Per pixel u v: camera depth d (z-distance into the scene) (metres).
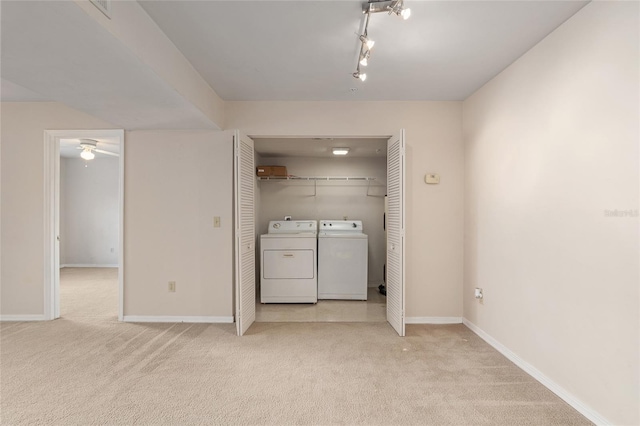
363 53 2.20
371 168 5.57
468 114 3.30
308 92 3.19
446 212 3.42
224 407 1.94
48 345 2.80
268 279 4.28
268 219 5.54
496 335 2.78
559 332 2.06
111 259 6.94
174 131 3.43
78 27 1.48
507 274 2.61
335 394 2.08
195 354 2.65
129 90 2.28
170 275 3.44
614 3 1.68
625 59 1.62
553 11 1.90
